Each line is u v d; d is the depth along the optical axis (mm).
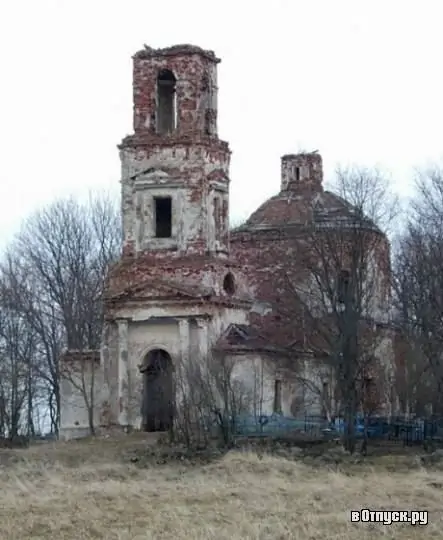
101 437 75375
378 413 80625
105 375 78000
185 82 78375
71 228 102438
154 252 77875
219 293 77438
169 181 78062
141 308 77062
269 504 45719
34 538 39438
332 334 71188
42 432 100438
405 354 81125
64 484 53125
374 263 77188
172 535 39094
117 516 43312
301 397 78750
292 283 78562
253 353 75625
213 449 66188
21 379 94062
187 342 75938
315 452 65375
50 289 99250
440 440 70250
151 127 78812
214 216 78750
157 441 70250
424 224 79750
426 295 73500
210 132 79625
